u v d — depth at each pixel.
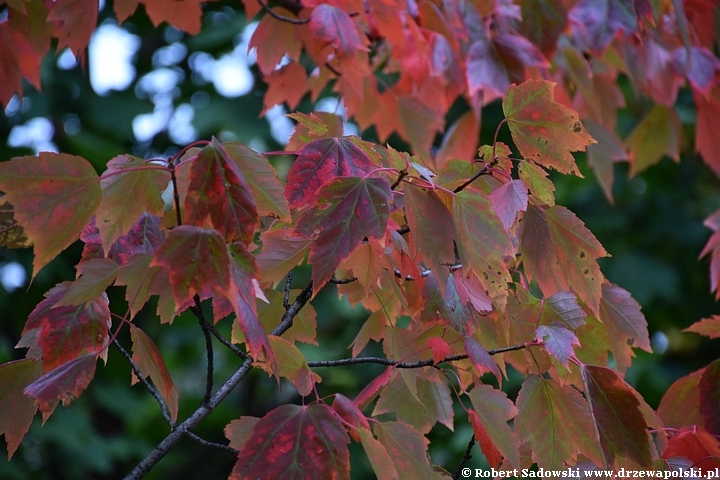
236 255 1.32
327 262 1.35
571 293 1.47
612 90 2.44
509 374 3.17
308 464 1.34
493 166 1.41
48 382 1.33
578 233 1.43
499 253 1.38
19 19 1.73
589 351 1.54
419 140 2.12
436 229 1.39
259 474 1.33
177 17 1.76
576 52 2.07
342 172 1.40
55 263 3.43
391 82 2.49
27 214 1.32
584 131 1.39
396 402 1.52
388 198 1.36
